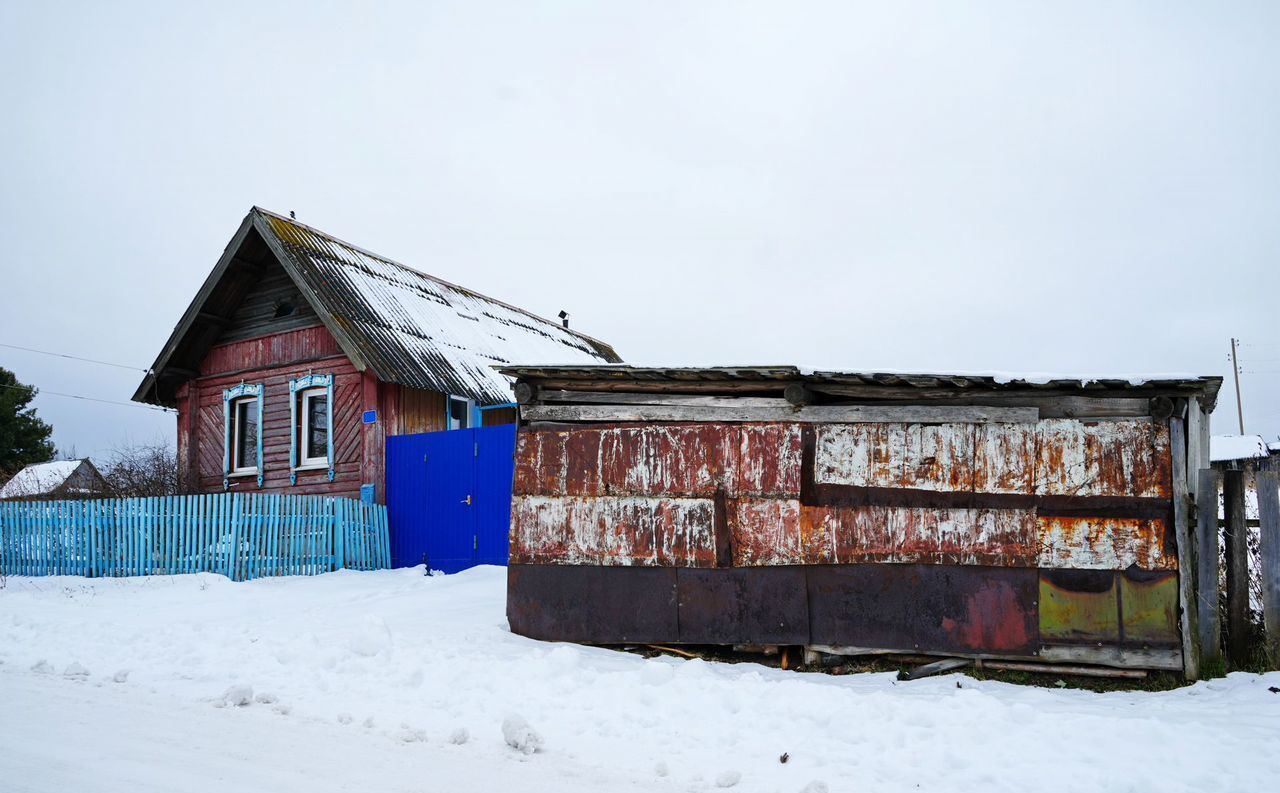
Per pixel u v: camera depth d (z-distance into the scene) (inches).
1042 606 271.4
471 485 549.6
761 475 300.5
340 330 568.4
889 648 281.7
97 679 274.7
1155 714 224.1
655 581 309.1
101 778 179.8
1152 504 266.4
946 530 281.1
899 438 289.3
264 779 180.1
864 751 201.6
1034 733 208.2
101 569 531.5
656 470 313.3
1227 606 272.1
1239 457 1386.6
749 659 304.2
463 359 658.8
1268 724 211.3
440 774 185.0
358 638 293.7
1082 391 275.1
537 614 323.6
